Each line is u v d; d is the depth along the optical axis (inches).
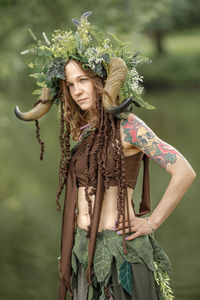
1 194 400.5
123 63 105.2
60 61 108.1
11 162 526.0
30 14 440.5
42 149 116.6
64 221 109.7
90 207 105.2
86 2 449.7
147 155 103.4
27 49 111.6
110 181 105.4
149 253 105.3
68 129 112.2
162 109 936.9
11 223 321.4
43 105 114.7
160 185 419.5
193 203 365.4
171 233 296.2
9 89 1165.1
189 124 754.2
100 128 105.0
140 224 103.7
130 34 457.7
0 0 438.9
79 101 107.3
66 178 111.2
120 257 103.7
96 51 105.5
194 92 1261.1
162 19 1396.4
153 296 105.2
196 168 479.8
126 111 105.1
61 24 439.5
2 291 216.1
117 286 104.4
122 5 458.6
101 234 105.4
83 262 107.6
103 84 107.7
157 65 1376.7
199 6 1648.6
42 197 390.3
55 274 237.0
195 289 215.2
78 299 110.0
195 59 1378.0
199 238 284.7
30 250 268.1
